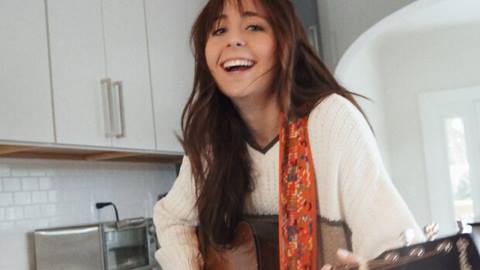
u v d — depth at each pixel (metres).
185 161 1.52
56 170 2.89
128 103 2.84
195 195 1.49
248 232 1.33
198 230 1.51
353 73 4.82
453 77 5.79
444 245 0.69
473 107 5.70
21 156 2.69
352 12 3.71
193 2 3.47
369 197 1.12
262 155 1.32
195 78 1.39
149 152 2.99
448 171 5.77
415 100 5.92
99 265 2.82
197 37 1.34
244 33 1.24
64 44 2.47
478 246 0.67
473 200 5.65
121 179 3.31
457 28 5.77
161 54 3.13
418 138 5.90
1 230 2.57
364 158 1.13
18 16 2.25
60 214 2.88
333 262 1.20
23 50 2.26
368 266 0.80
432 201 5.80
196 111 1.39
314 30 3.75
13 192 2.64
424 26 5.64
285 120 1.24
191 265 1.46
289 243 1.22
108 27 2.75
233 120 1.36
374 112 5.53
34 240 2.68
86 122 2.54
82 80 2.54
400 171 5.96
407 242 0.98
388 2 3.49
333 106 1.18
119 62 2.80
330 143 1.17
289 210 1.23
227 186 1.37
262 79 1.24
